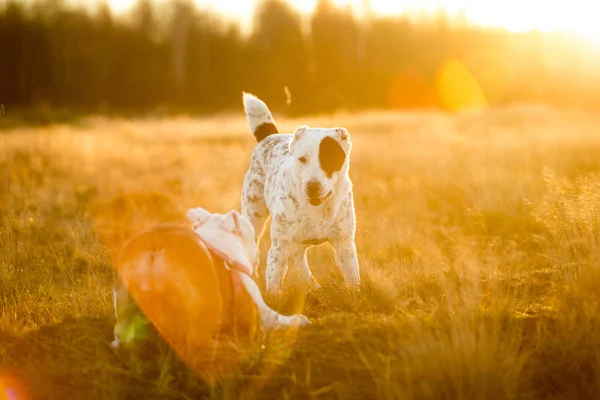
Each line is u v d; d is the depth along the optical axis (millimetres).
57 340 5207
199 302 4520
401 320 5445
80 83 56906
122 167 17984
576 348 4676
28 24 55438
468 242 8492
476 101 59281
